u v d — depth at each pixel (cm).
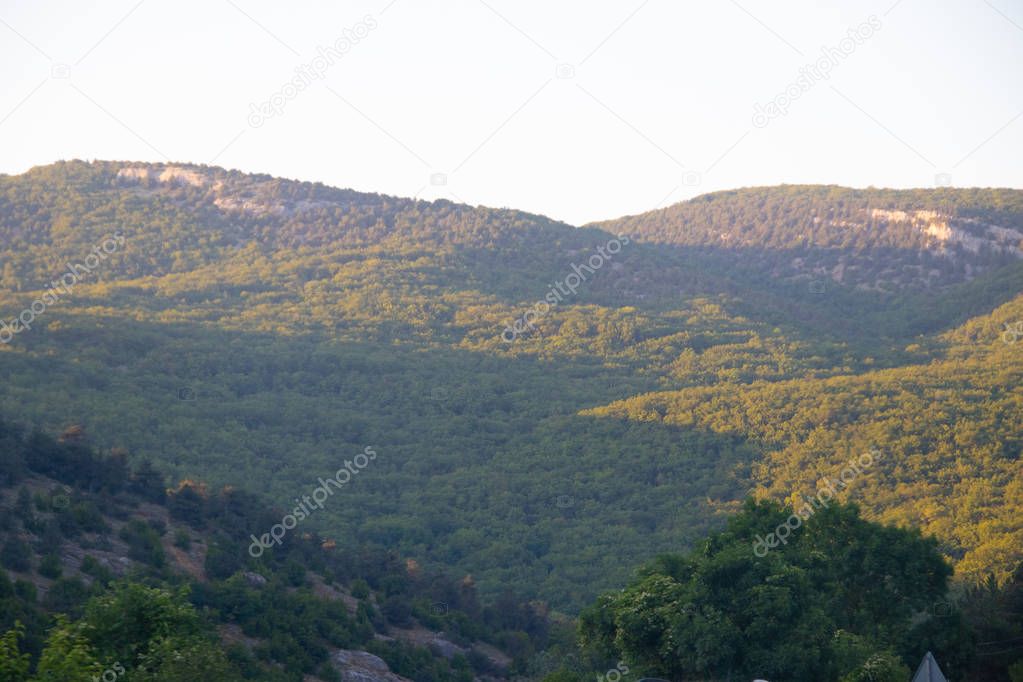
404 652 4806
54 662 2194
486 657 5356
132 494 5634
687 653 3036
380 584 6088
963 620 3900
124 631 2608
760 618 3059
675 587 3222
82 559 4269
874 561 3809
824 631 3127
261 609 4462
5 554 3953
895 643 3781
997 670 3956
